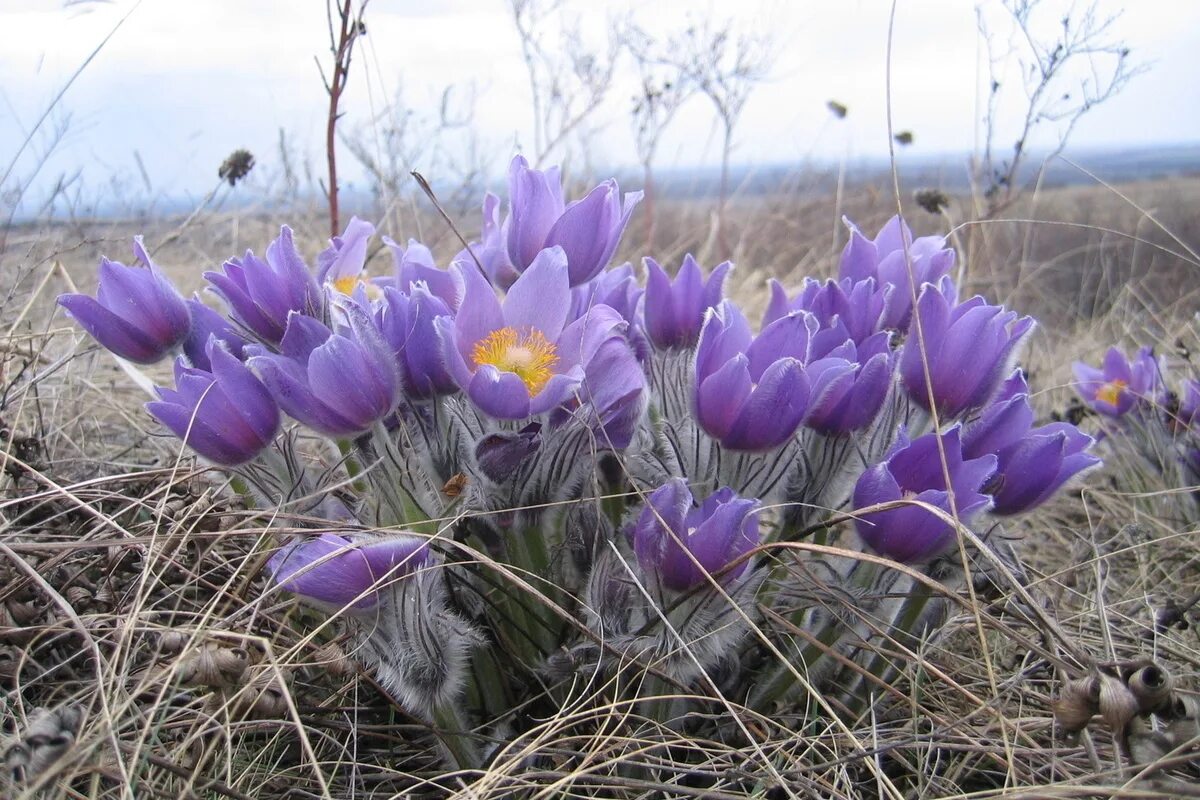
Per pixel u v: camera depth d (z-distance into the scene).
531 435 0.33
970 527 0.36
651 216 1.09
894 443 0.33
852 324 0.38
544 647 0.38
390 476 0.34
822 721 0.36
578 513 0.37
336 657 0.33
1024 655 0.41
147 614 0.34
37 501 0.41
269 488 0.37
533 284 0.35
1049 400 0.75
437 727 0.34
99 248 0.86
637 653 0.33
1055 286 1.12
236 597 0.34
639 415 0.36
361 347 0.32
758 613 0.37
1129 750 0.29
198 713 0.32
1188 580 0.51
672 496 0.31
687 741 0.33
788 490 0.37
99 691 0.30
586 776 0.31
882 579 0.34
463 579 0.36
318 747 0.36
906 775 0.35
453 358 0.33
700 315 0.40
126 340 0.37
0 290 0.66
